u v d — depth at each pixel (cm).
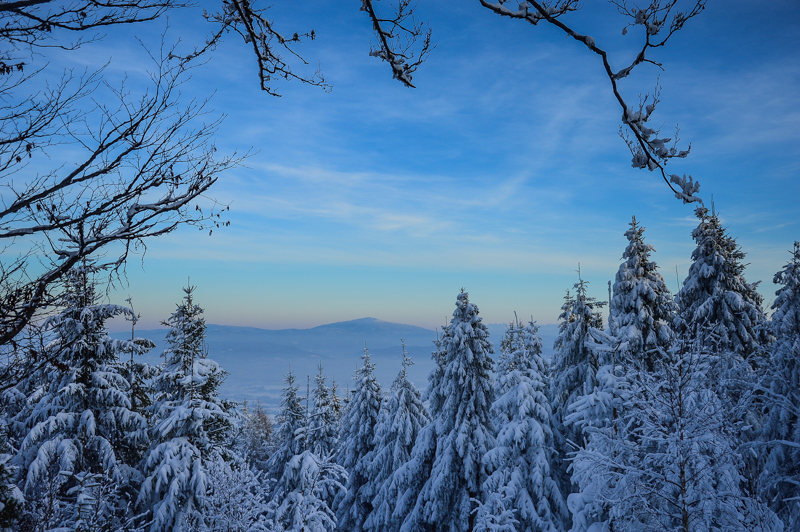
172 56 357
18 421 1792
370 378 3200
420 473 2478
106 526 1455
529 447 1927
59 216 378
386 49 295
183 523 1564
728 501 866
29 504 1334
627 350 1375
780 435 1379
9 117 351
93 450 1648
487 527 1505
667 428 895
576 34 243
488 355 2239
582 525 1283
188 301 1959
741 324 1777
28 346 453
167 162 384
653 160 260
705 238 1941
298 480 1855
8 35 326
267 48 363
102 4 319
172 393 1911
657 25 234
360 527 2933
